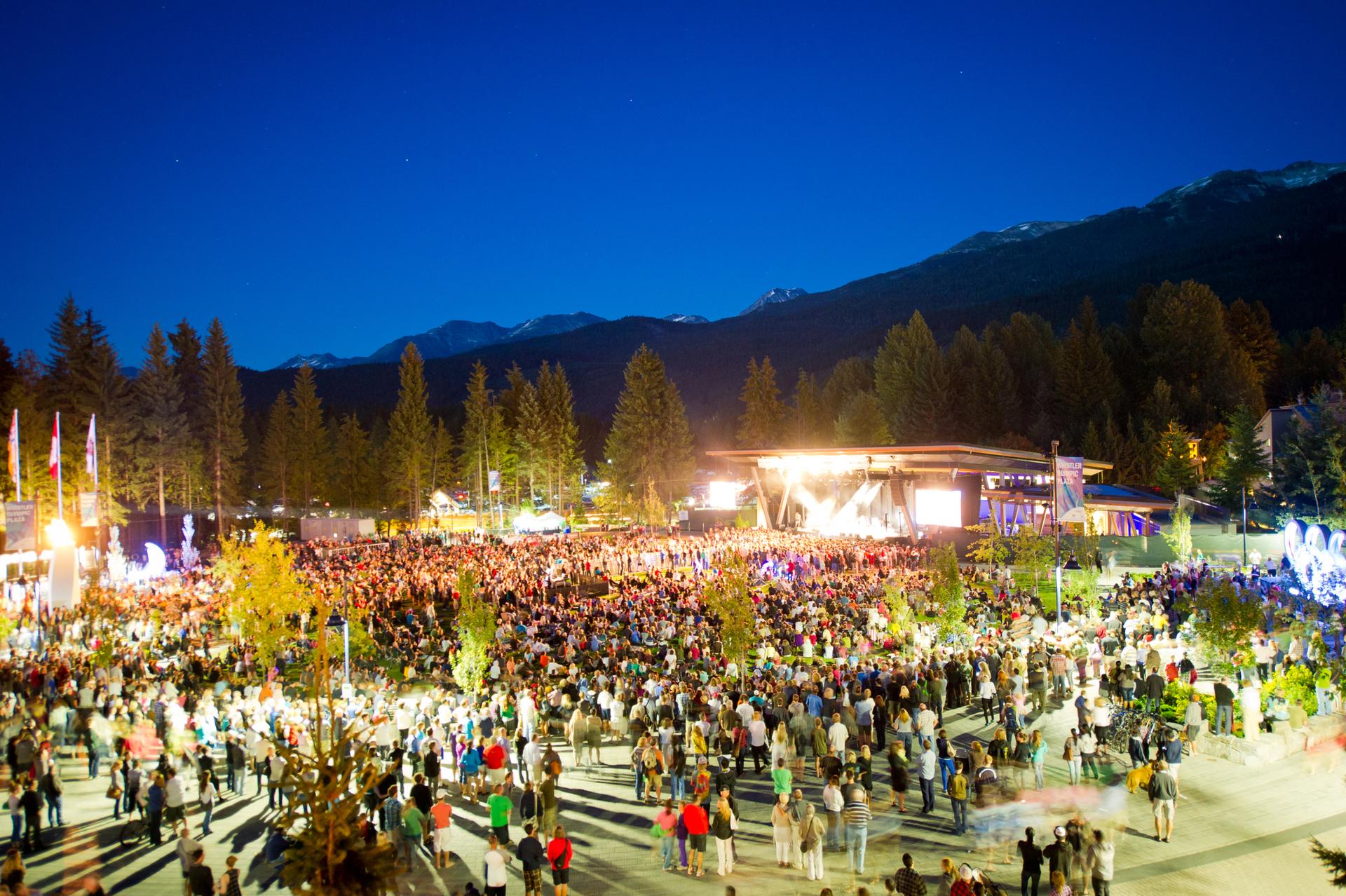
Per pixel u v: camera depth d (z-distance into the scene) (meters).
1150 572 50.19
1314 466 62.75
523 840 13.04
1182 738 19.58
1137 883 13.34
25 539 31.89
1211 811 16.16
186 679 27.25
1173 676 22.38
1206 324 97.25
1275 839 14.88
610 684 23.78
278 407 92.44
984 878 11.45
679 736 18.67
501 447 98.81
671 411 97.44
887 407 108.06
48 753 16.75
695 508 97.12
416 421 94.12
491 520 96.25
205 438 81.50
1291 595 29.34
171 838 15.95
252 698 21.84
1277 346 105.81
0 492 56.94
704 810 14.08
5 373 65.19
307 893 8.76
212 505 84.25
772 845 15.31
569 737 22.23
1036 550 43.78
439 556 56.72
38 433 60.34
